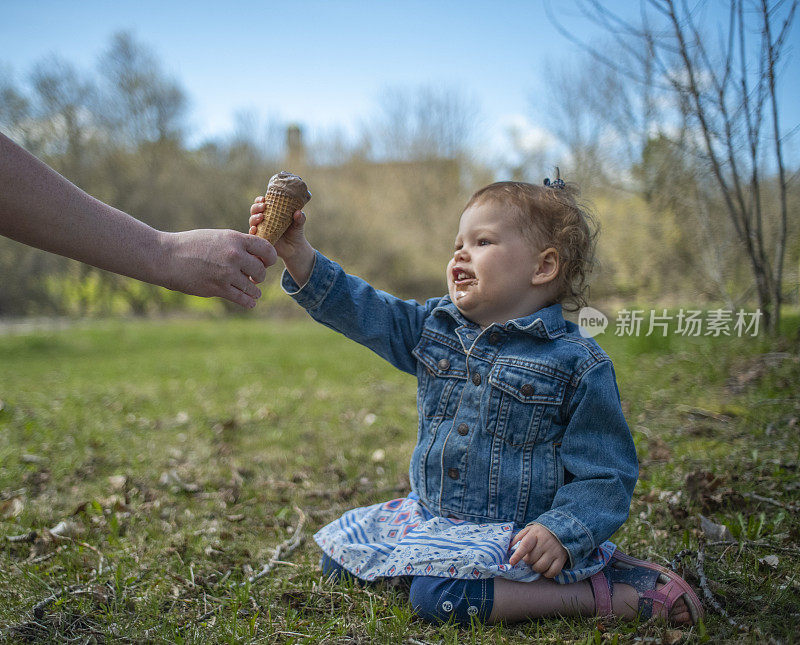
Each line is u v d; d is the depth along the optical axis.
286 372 6.75
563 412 1.75
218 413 4.66
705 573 1.80
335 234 21.00
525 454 1.75
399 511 1.92
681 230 6.14
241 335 11.38
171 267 1.63
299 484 3.00
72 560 2.09
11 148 1.51
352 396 5.23
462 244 1.91
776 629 1.50
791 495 2.37
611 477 1.66
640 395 4.15
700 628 1.48
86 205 1.58
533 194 1.88
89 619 1.71
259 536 2.37
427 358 1.91
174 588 1.92
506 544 1.64
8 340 10.92
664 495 2.43
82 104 19.34
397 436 3.84
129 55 20.31
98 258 1.59
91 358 8.76
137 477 3.12
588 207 2.13
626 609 1.62
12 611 1.72
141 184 20.19
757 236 4.26
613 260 6.69
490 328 1.83
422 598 1.64
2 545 2.27
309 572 1.98
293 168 21.50
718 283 5.09
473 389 1.82
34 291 18.81
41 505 2.71
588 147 8.44
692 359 4.96
